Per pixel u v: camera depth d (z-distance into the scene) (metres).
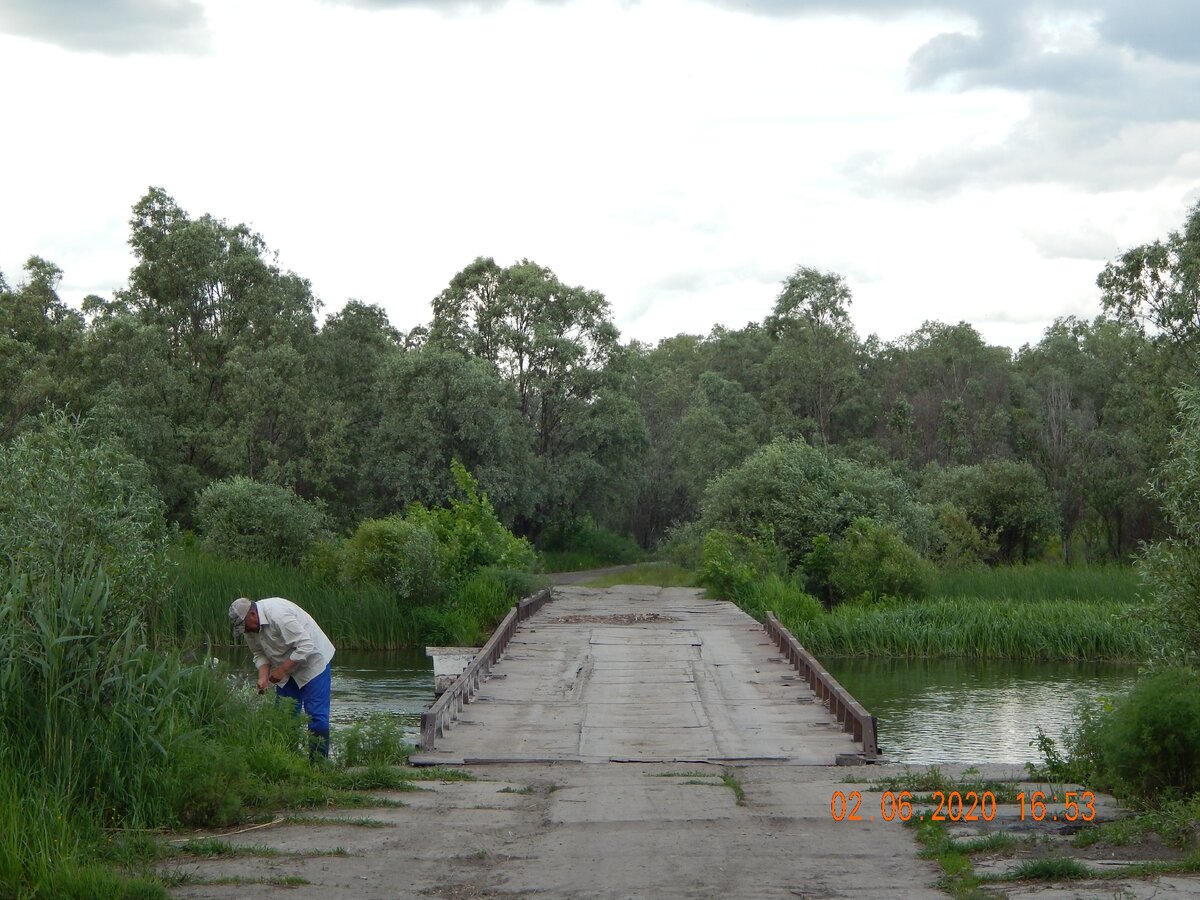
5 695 7.50
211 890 5.98
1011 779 9.48
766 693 15.66
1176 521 11.13
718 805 8.46
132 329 50.94
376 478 53.59
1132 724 8.00
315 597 28.45
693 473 72.56
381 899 5.85
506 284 62.78
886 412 80.56
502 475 52.94
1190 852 6.37
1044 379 74.25
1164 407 42.88
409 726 16.14
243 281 57.34
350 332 59.19
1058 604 29.03
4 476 11.22
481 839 7.25
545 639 21.44
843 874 6.23
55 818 6.66
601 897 5.84
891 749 15.37
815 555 34.25
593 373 61.12
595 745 12.12
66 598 8.02
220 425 53.69
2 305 51.78
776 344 83.31
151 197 57.69
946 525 43.34
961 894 5.64
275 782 8.73
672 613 26.97
